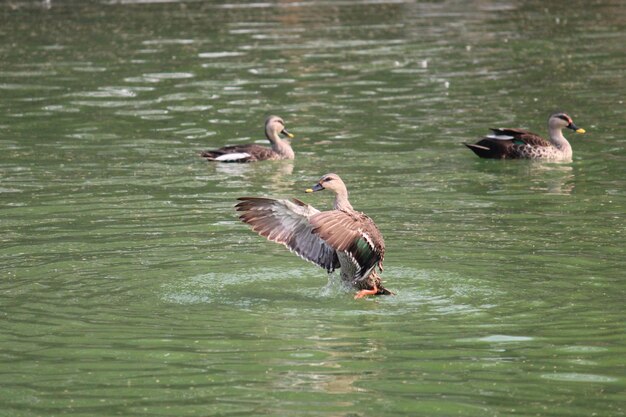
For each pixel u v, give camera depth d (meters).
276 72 30.52
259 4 44.06
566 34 36.25
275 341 11.86
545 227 16.73
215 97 27.73
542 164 21.84
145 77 29.86
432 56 32.78
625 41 34.62
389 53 33.25
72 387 10.59
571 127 22.62
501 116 25.47
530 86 28.56
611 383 10.54
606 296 13.26
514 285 13.80
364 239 13.00
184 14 41.31
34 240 16.28
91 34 36.78
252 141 23.81
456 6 43.38
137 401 10.22
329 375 10.82
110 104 26.98
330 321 12.58
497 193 19.27
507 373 10.82
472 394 10.30
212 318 12.73
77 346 11.75
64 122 25.22
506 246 15.64
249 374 10.85
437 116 25.66
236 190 19.77
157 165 21.67
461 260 14.96
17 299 13.46
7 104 26.94
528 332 12.04
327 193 19.50
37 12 41.81
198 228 17.00
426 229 16.70
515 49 33.72
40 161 21.78
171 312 12.97
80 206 18.39
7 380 10.79
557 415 9.78
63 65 31.56
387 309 13.01
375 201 18.70
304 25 38.81
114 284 14.09
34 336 12.09
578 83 28.77
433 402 10.10
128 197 19.06
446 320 12.55
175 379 10.76
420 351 11.48
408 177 20.56
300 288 14.01
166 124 25.14
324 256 13.72
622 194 19.02
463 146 23.11
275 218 13.51
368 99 27.44
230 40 35.47
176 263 15.05
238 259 15.27
